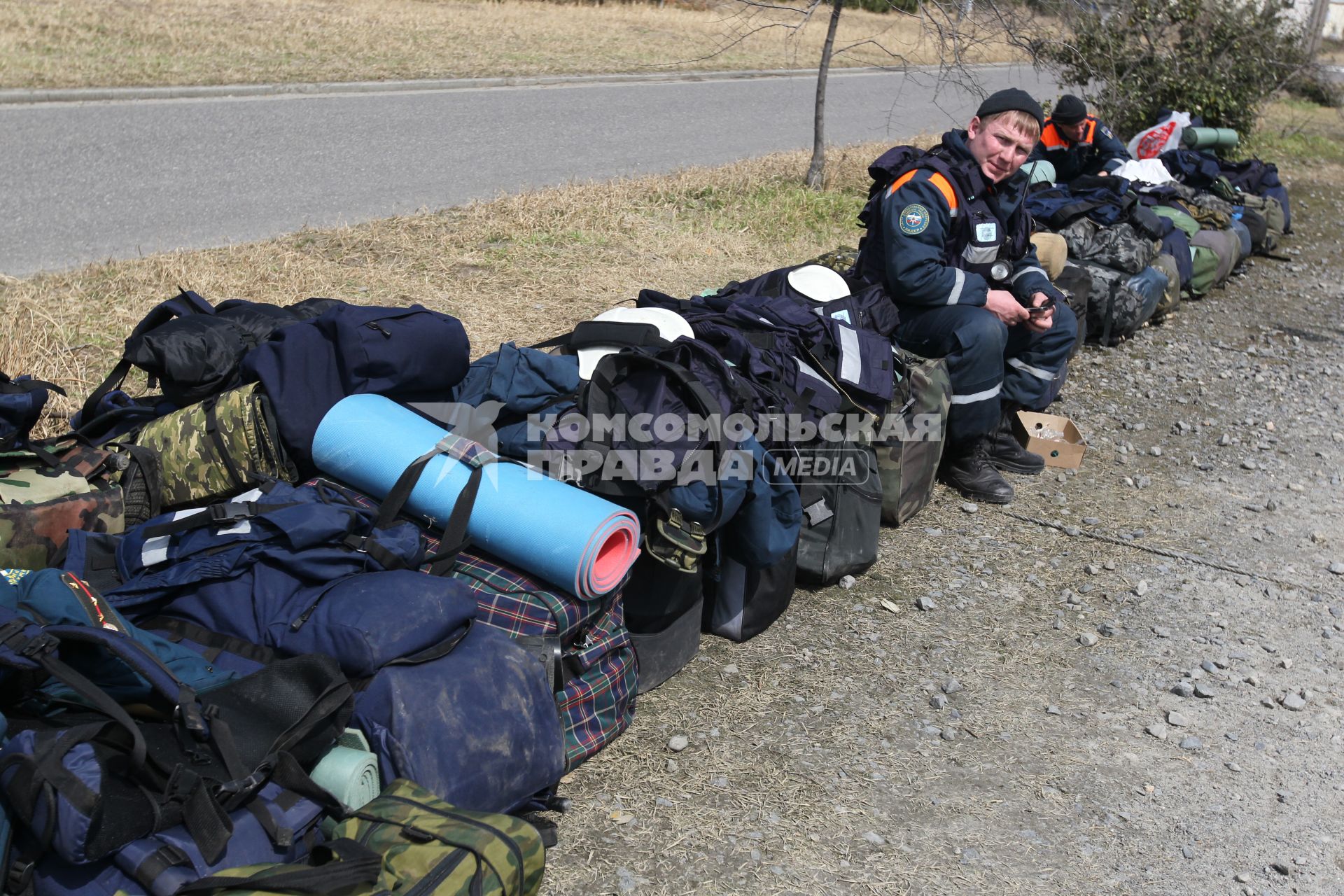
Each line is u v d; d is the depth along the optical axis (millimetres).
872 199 4887
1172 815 3021
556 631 2807
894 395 4152
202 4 17578
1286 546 4680
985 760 3180
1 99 10750
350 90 13516
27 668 2117
